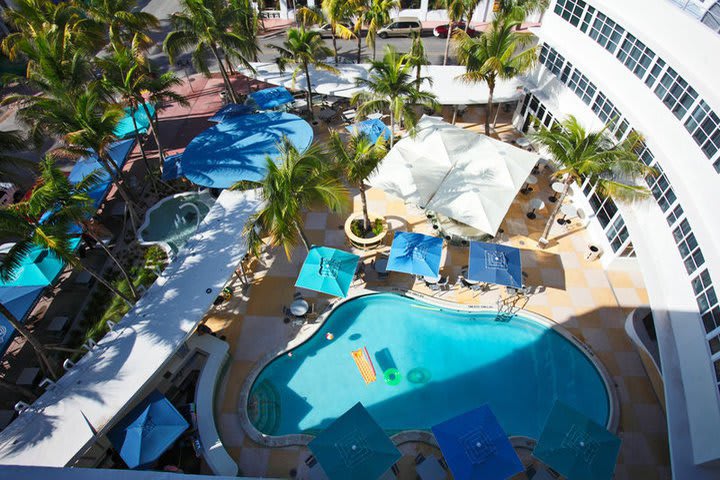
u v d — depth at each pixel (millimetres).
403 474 15391
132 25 29516
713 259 13672
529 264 21750
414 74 29906
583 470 13484
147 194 26406
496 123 30953
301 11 32062
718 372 13391
